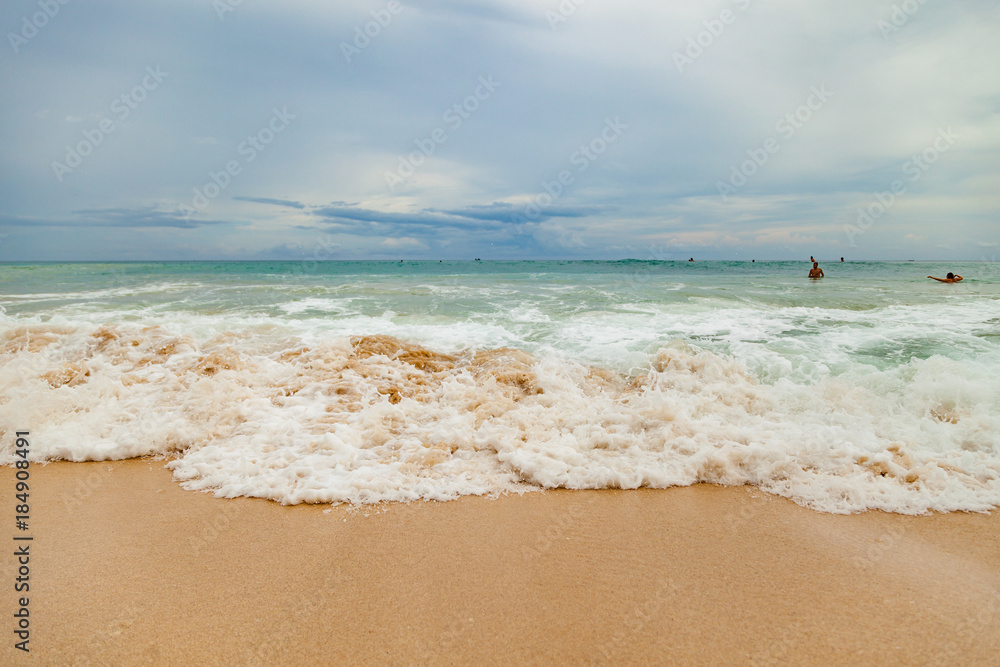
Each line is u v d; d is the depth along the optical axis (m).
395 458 4.18
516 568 2.79
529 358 6.62
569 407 5.19
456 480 3.84
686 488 3.80
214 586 2.62
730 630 2.33
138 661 2.13
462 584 2.65
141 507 3.47
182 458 4.27
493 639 2.27
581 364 6.61
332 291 15.34
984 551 2.95
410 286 17.33
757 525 3.27
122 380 5.84
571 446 4.36
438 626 2.34
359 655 2.17
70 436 4.48
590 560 2.88
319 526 3.23
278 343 7.59
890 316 10.34
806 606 2.50
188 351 6.98
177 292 14.83
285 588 2.61
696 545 3.04
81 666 2.10
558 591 2.60
